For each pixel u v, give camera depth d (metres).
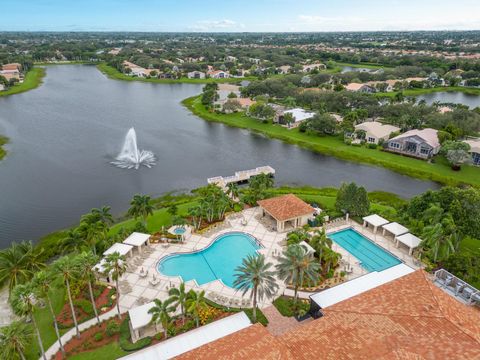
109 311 45.41
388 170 98.44
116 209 75.44
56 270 38.56
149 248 58.19
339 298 42.78
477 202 53.53
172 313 42.91
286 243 58.75
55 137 122.62
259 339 34.06
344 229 64.12
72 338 41.41
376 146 113.81
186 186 87.12
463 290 47.12
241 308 45.31
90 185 86.94
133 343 40.09
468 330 31.97
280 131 135.00
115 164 100.75
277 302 46.09
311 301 43.00
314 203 73.88
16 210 74.81
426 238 53.22
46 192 82.94
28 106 166.50
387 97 166.00
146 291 48.78
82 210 74.94
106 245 55.38
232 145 120.31
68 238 50.03
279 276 43.12
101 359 38.38
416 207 61.00
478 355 29.14
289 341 34.25
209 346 33.84
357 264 54.50
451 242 52.72
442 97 196.38
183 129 138.38
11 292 37.91
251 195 73.31
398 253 57.09
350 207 66.00
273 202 66.19
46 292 36.59
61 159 103.25
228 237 62.09
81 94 199.75
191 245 59.06
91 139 121.69
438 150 107.38
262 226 64.81
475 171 94.75
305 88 197.88
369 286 44.91
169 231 62.78
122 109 167.75
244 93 187.00
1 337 33.94
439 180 89.88
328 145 118.38
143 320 40.84
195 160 105.44
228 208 70.56
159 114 160.50
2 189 83.94
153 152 111.38
